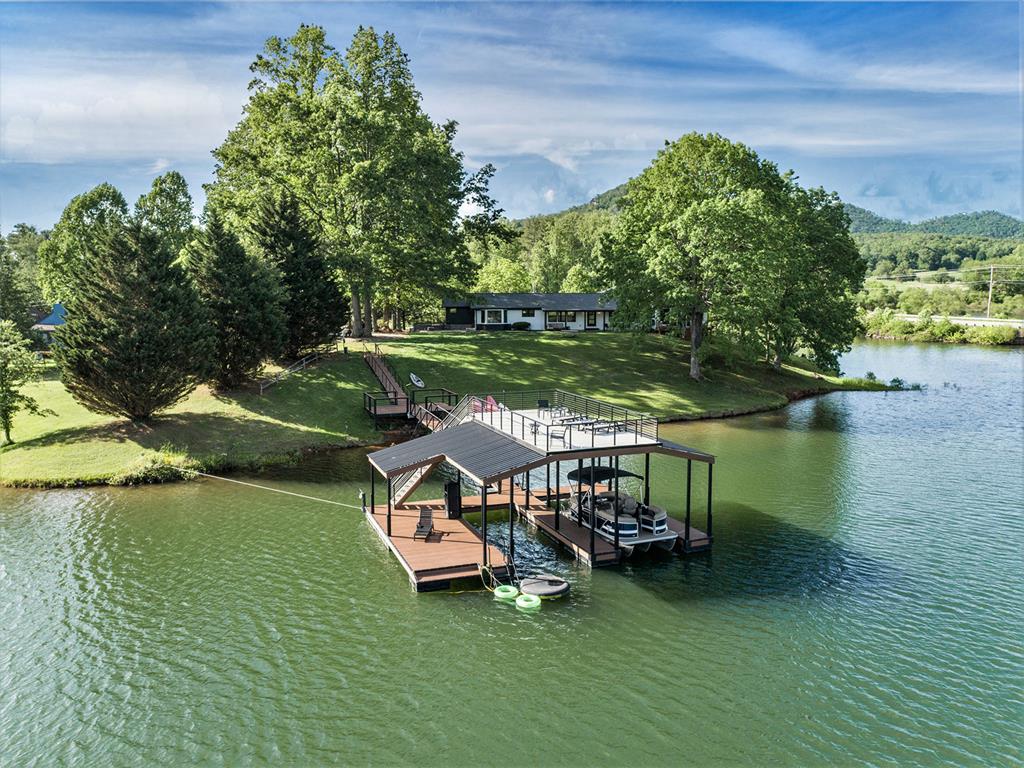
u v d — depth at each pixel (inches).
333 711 754.2
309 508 1421.0
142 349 1704.0
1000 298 6968.5
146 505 1433.3
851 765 669.9
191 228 3196.4
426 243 2751.0
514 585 1061.1
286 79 2785.4
